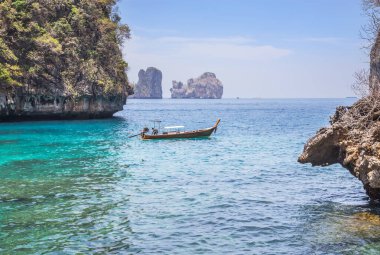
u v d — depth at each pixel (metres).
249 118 89.19
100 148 35.44
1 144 36.97
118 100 80.44
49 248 12.18
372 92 17.09
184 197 18.16
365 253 11.62
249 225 14.27
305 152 17.61
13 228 13.85
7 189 19.39
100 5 80.62
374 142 15.01
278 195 18.58
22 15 64.50
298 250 12.02
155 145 38.06
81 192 18.94
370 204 16.78
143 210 16.08
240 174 23.64
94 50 74.81
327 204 16.91
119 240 12.87
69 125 60.41
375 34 17.95
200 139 43.44
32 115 65.81
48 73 65.88
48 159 28.83
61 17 71.88
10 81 59.09
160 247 12.34
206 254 11.84
